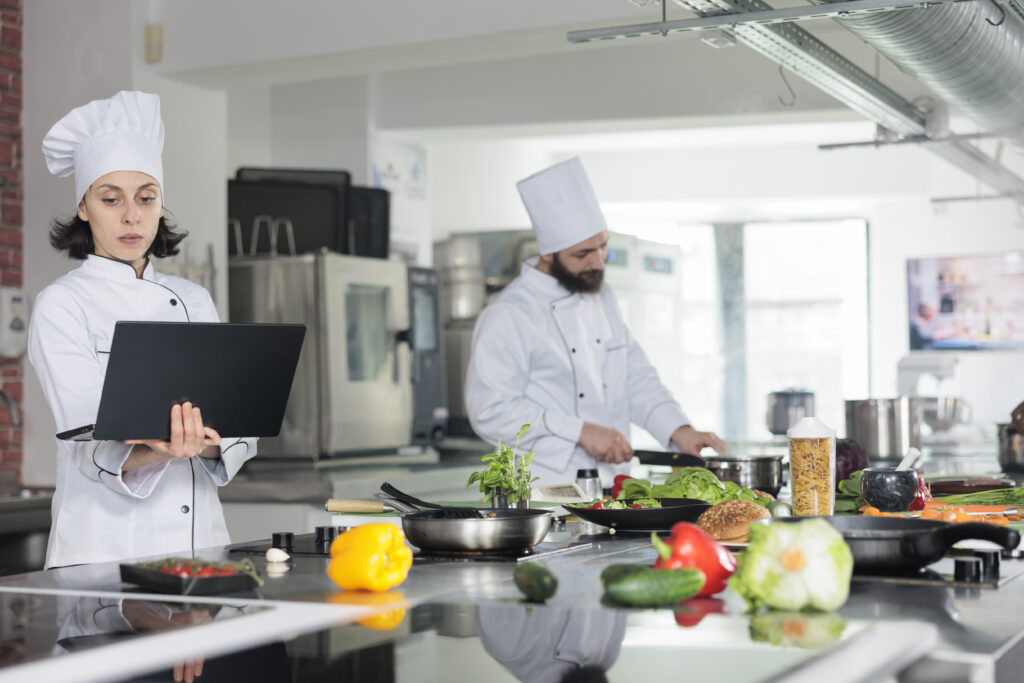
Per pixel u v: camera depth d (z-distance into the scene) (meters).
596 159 9.09
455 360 5.61
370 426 4.36
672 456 2.89
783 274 9.90
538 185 3.24
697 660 1.02
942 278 9.20
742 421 9.91
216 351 1.70
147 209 2.27
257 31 3.97
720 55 5.56
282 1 3.93
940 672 1.07
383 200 4.95
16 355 4.13
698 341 10.02
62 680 0.95
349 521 2.06
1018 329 8.99
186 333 1.66
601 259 3.31
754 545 1.26
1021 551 1.73
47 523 3.62
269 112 6.00
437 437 4.82
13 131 4.19
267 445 4.20
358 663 1.03
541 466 3.10
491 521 1.64
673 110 5.62
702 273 10.02
